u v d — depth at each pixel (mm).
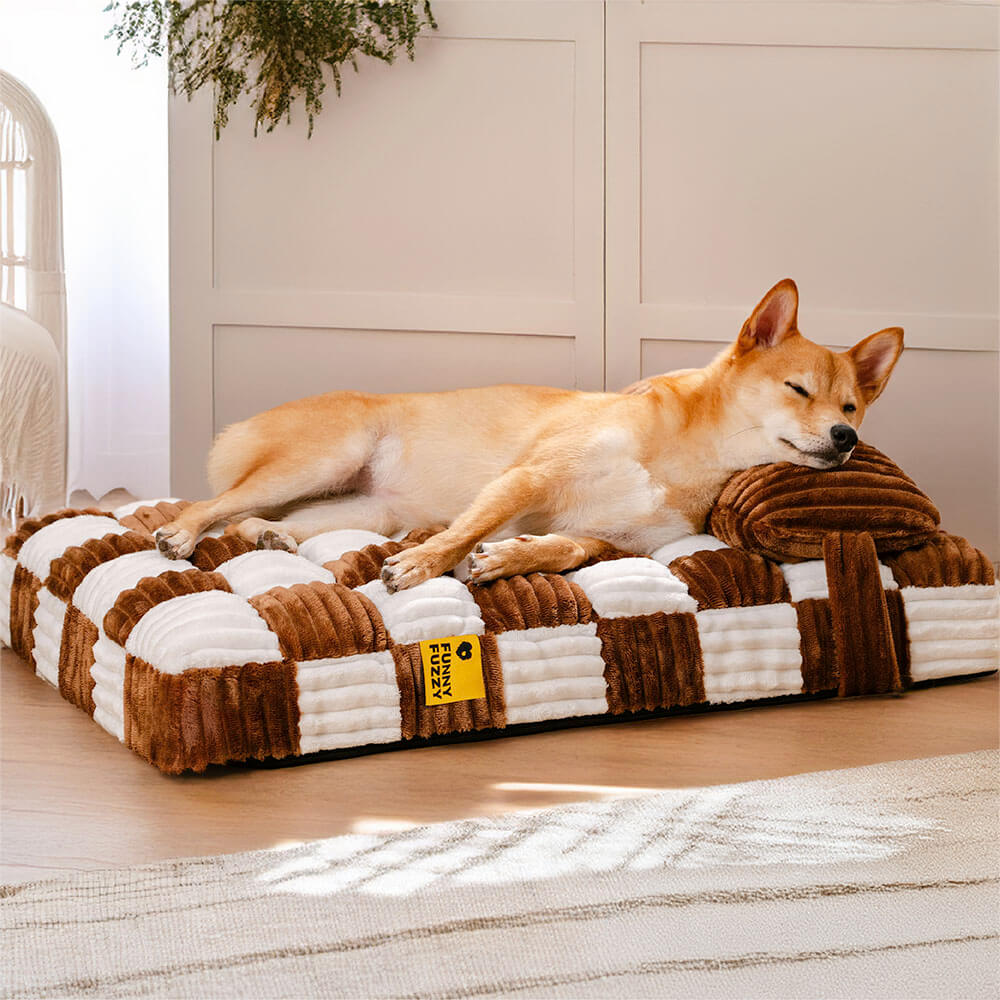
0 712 2014
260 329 3033
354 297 3035
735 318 3131
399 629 1826
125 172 4383
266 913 1218
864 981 1081
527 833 1452
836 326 3172
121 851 1401
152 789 1629
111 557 2145
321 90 2932
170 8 2938
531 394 2449
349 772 1711
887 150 3143
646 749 1840
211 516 2248
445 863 1354
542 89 3037
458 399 2451
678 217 3102
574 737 1902
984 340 3215
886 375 2355
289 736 1707
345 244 3031
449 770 1726
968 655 2217
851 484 2188
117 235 4402
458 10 2992
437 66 3008
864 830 1470
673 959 1121
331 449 2352
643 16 3031
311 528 2363
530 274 3080
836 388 2242
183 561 2092
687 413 2305
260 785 1648
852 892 1280
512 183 3055
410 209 3037
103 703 1865
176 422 3035
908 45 3107
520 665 1883
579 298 3092
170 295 3000
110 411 4473
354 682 1761
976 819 1508
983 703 2121
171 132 2961
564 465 2230
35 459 3406
